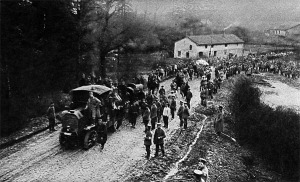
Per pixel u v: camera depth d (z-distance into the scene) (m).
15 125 18.91
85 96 18.11
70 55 27.50
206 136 20.09
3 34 21.98
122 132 19.75
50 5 25.33
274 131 21.08
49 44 25.53
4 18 21.97
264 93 39.09
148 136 15.70
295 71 51.62
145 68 49.19
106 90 18.97
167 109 20.36
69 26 27.08
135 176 14.05
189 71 39.47
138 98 23.42
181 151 17.31
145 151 16.88
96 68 34.44
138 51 47.44
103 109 18.39
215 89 32.28
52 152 16.25
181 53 71.12
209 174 15.30
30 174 13.90
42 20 25.83
